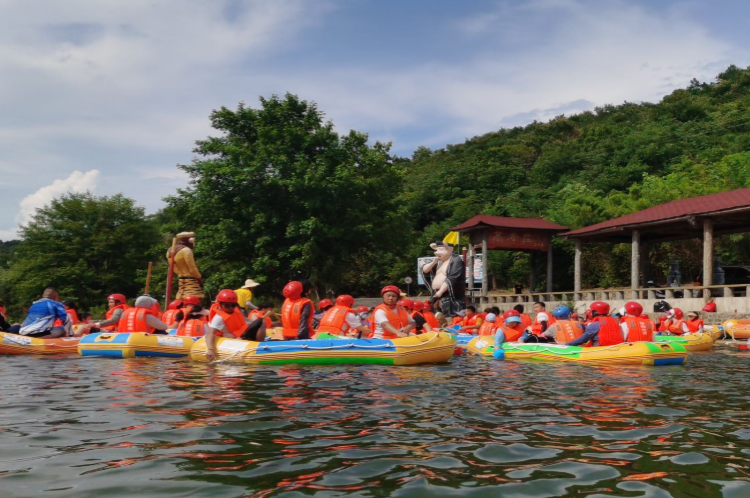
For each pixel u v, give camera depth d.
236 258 32.31
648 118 76.00
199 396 6.71
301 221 30.22
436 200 66.94
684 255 37.81
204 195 30.98
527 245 32.25
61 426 5.07
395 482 3.58
